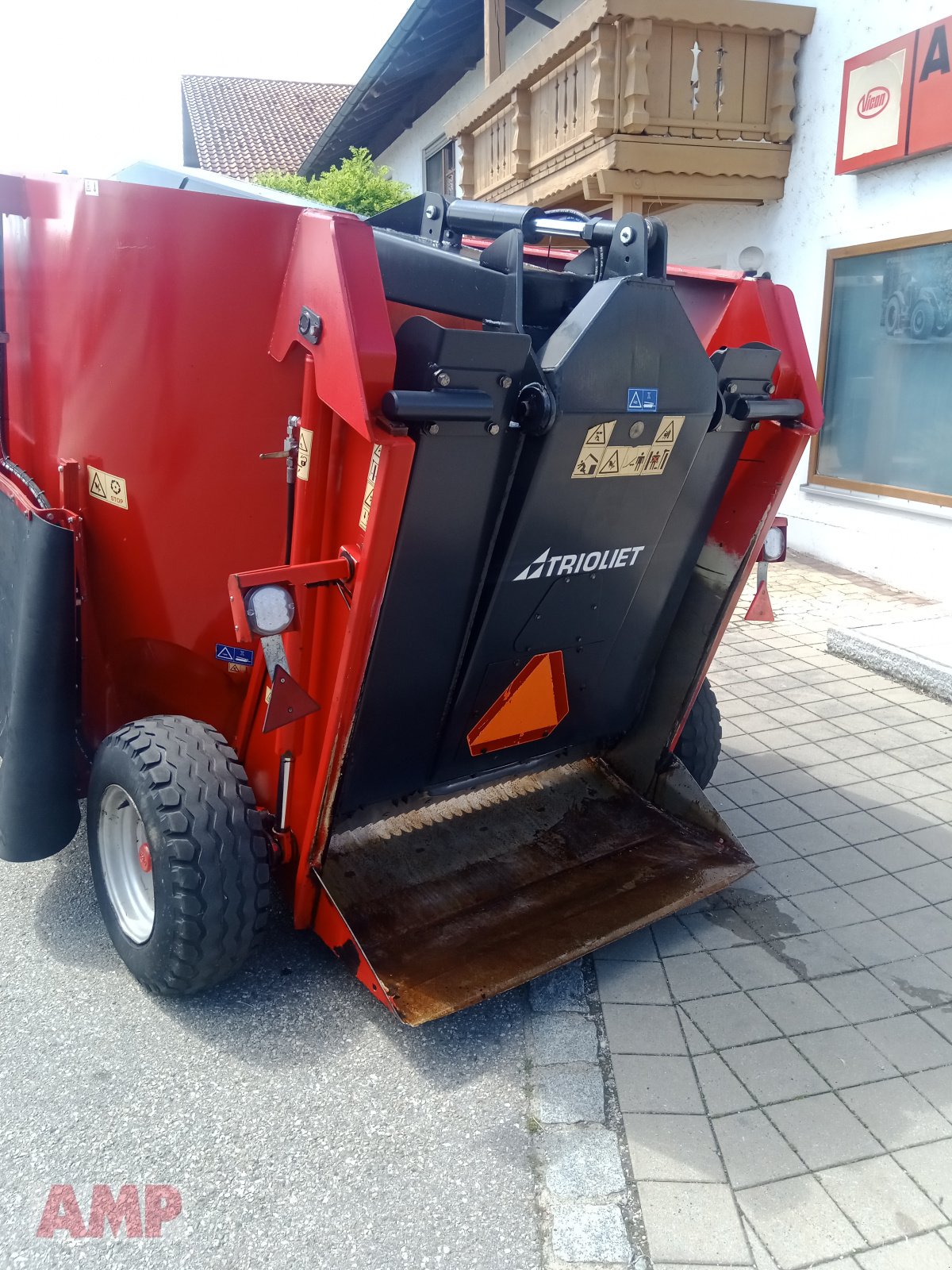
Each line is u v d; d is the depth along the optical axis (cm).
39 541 302
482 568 279
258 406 282
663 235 270
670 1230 222
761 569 352
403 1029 290
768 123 827
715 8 762
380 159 1953
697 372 280
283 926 338
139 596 322
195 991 288
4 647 345
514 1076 273
